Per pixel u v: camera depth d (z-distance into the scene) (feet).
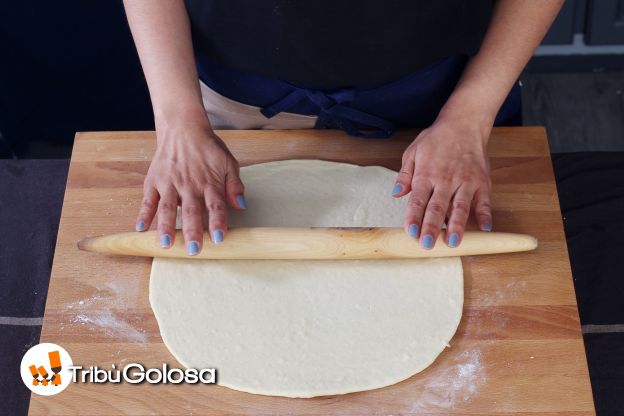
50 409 3.11
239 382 3.15
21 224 4.02
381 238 3.41
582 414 3.07
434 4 3.25
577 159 4.23
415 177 3.49
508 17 3.63
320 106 3.79
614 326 3.72
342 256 3.43
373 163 3.92
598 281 3.85
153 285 3.44
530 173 3.85
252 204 3.70
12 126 6.07
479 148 3.59
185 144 3.53
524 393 3.13
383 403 3.11
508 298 3.41
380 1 3.18
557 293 3.42
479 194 3.52
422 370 3.19
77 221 3.70
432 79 3.82
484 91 3.63
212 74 3.94
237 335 3.29
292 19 3.26
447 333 3.28
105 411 3.11
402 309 3.36
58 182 4.18
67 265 3.54
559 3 3.58
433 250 3.42
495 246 3.43
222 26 3.44
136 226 3.43
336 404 3.12
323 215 3.67
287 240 3.41
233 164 3.60
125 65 6.13
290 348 3.25
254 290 3.42
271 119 4.12
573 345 3.26
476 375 3.18
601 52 7.70
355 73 3.55
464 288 3.44
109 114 6.38
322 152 3.96
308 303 3.38
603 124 7.44
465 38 3.48
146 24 3.62
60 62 5.82
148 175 3.55
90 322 3.36
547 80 7.78
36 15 5.48
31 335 3.71
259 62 3.56
